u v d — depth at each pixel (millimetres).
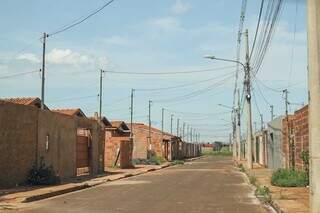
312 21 11648
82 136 36000
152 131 80812
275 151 42719
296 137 31188
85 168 38219
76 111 49938
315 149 11516
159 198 20766
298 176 25969
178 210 16797
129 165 52000
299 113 30047
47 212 16484
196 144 145375
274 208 17594
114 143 50406
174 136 97125
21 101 39594
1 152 23500
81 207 17781
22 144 25453
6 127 23938
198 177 35938
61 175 31062
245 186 27516
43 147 27891
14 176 24656
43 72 31281
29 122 26234
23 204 18734
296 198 19375
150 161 64125
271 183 26750
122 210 16844
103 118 61094
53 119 29625
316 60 11562
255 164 57312
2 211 16766
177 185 28062
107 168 48469
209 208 17406
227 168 52812
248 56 41906
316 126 11523
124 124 69062
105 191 24375
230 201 19750
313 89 11570
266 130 50656
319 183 11445
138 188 26016
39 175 26078
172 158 90938
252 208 17609
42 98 31188
